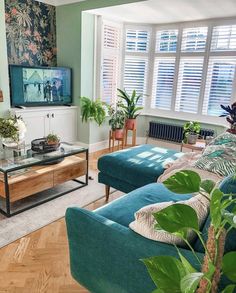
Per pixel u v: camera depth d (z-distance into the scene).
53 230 2.31
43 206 2.70
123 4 3.63
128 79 5.12
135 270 1.26
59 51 4.64
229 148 2.17
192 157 2.56
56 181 2.79
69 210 1.50
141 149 3.10
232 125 3.22
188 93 4.75
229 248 1.02
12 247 2.07
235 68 4.20
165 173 2.32
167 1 3.39
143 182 2.48
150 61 5.07
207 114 4.61
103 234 1.36
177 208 0.89
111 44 4.72
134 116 4.78
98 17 4.41
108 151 4.79
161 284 0.90
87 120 4.57
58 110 4.39
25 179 2.48
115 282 1.37
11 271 1.83
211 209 0.82
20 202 2.73
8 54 4.10
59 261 1.95
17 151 2.81
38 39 4.43
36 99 4.20
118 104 4.75
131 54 5.01
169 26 4.72
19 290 1.68
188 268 0.90
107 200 2.90
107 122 4.93
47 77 4.25
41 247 2.09
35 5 4.26
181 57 4.70
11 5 3.99
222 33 4.21
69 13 4.32
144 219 1.25
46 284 1.74
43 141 3.00
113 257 1.34
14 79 3.90
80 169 3.07
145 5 3.62
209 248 0.86
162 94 5.07
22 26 4.18
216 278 0.85
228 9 3.65
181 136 4.79
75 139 4.81
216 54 4.32
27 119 4.01
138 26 4.88
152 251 1.19
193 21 4.43
